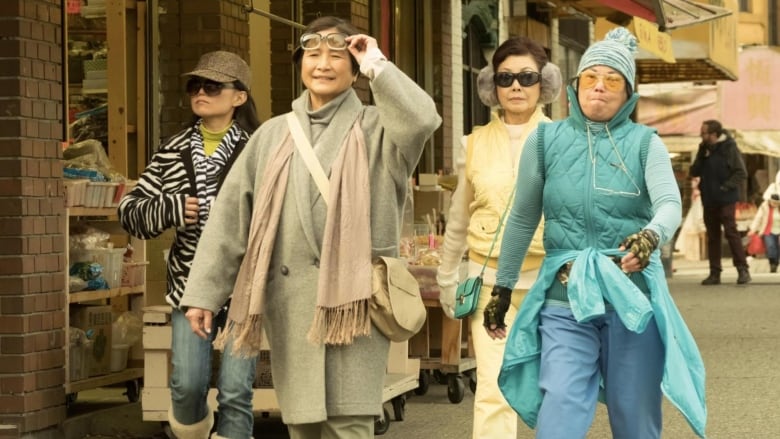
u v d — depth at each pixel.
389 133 6.53
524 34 26.42
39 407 9.98
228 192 6.95
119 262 11.56
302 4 16.27
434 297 12.48
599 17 29.52
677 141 46.78
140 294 12.05
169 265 8.63
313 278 6.67
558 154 6.87
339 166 6.67
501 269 7.24
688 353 6.73
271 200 6.75
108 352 11.59
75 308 11.34
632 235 6.39
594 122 6.84
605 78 6.77
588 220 6.77
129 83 12.98
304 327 6.65
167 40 13.45
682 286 28.02
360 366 6.62
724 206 27.81
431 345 13.16
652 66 37.53
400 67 19.66
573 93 6.93
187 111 13.41
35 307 9.92
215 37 13.38
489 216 8.45
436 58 21.19
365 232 6.61
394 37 18.92
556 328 6.76
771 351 16.30
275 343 6.76
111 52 12.75
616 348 6.71
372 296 6.59
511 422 8.39
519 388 6.96
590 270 6.63
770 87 49.72
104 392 12.49
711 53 33.19
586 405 6.64
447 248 8.75
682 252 40.88
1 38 9.73
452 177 16.45
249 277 6.77
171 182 8.77
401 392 11.38
